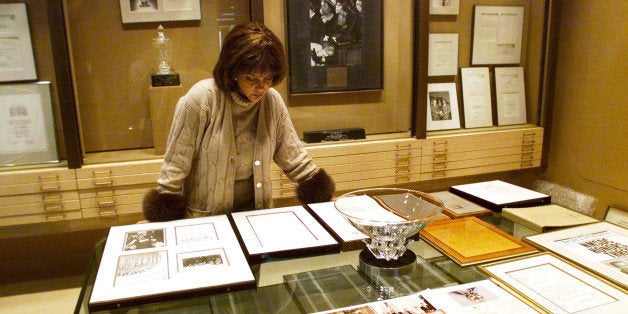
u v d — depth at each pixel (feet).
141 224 4.23
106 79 8.18
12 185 7.38
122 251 3.63
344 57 8.96
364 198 4.21
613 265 3.56
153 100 7.91
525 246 3.91
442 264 3.73
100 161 7.86
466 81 10.01
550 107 10.16
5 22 7.47
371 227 3.54
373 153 8.96
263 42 4.08
